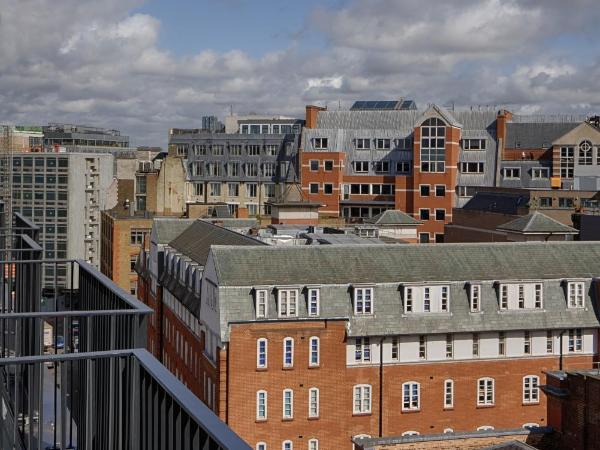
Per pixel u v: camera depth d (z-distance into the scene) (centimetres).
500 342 6225
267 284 5894
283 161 15225
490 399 6194
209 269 6212
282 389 5831
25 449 2284
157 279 8819
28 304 2922
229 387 5747
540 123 14075
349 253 6262
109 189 16275
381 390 5997
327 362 5916
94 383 2142
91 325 2269
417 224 11262
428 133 13588
